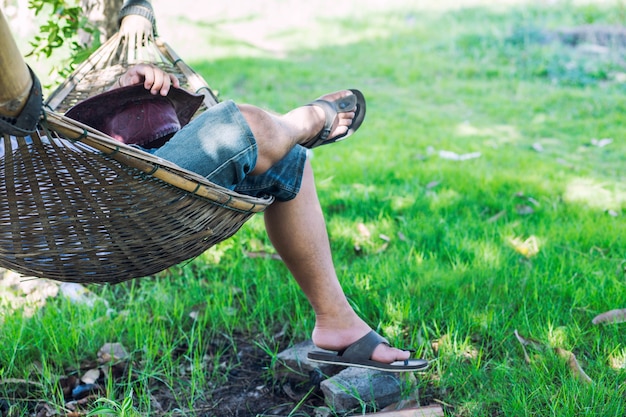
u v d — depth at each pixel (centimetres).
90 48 318
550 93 751
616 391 226
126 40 250
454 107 712
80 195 164
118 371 259
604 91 748
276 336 283
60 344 267
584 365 250
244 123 187
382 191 437
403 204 416
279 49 1048
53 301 298
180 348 275
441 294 298
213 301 298
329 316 234
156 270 185
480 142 580
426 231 364
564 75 824
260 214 385
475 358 256
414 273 314
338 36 1132
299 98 732
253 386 256
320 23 1234
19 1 338
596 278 305
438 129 624
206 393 251
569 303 289
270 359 271
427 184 458
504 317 277
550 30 1009
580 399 224
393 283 303
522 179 465
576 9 1153
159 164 160
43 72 367
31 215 166
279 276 319
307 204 222
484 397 232
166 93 206
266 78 816
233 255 336
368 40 1089
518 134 611
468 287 302
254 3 1380
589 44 945
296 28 1202
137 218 168
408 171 482
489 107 706
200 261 333
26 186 162
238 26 1234
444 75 857
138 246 175
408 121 654
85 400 241
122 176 161
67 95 250
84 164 158
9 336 265
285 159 211
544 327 267
